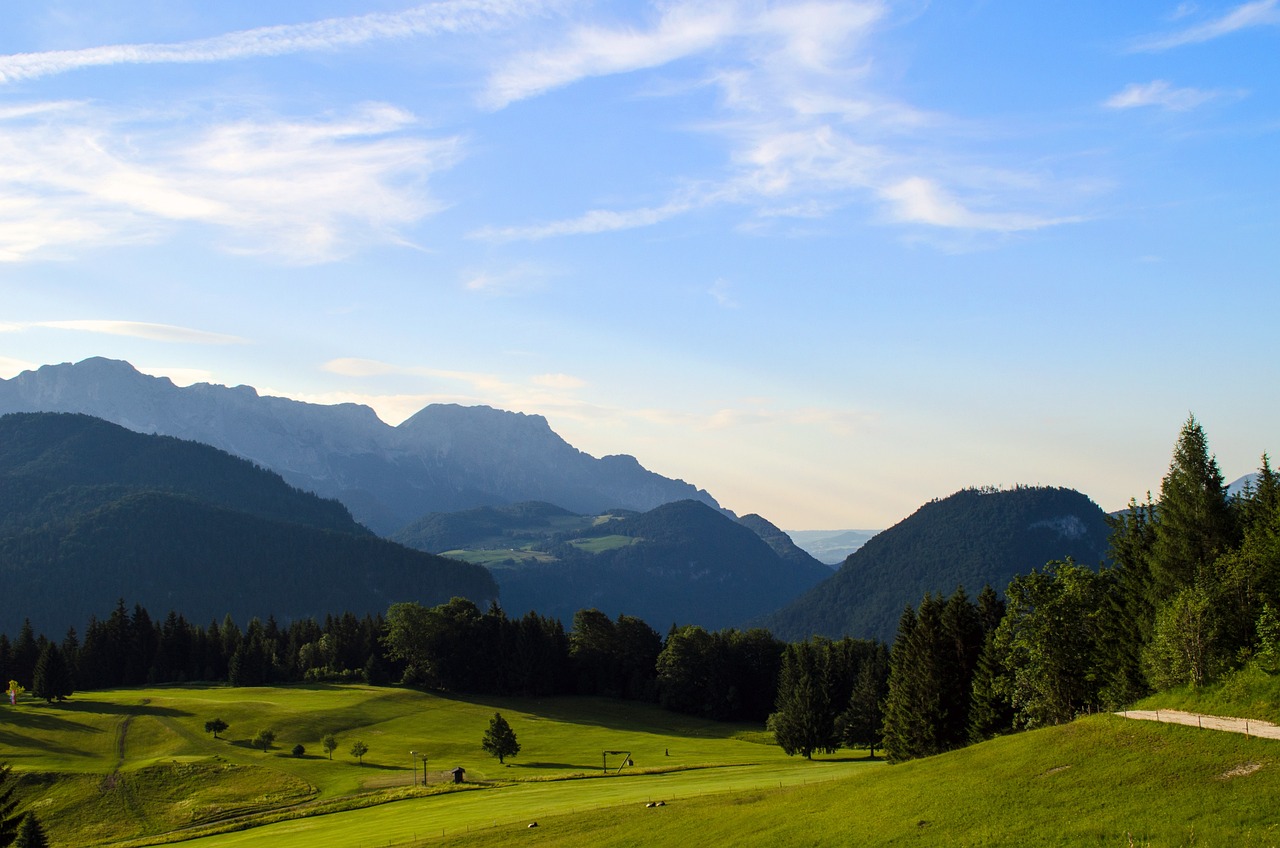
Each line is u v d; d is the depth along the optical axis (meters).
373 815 77.62
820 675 142.50
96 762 112.44
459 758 117.94
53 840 89.06
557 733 142.38
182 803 96.44
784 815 50.03
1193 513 65.69
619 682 189.00
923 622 79.31
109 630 189.75
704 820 53.00
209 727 127.38
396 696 165.75
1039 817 38.88
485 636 186.12
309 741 127.19
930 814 42.91
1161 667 53.16
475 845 56.84
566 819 60.00
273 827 78.75
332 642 197.50
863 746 127.31
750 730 155.88
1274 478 69.00
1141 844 33.97
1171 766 39.59
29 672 172.75
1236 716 44.47
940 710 77.19
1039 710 67.69
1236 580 54.12
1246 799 34.91
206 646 199.12
